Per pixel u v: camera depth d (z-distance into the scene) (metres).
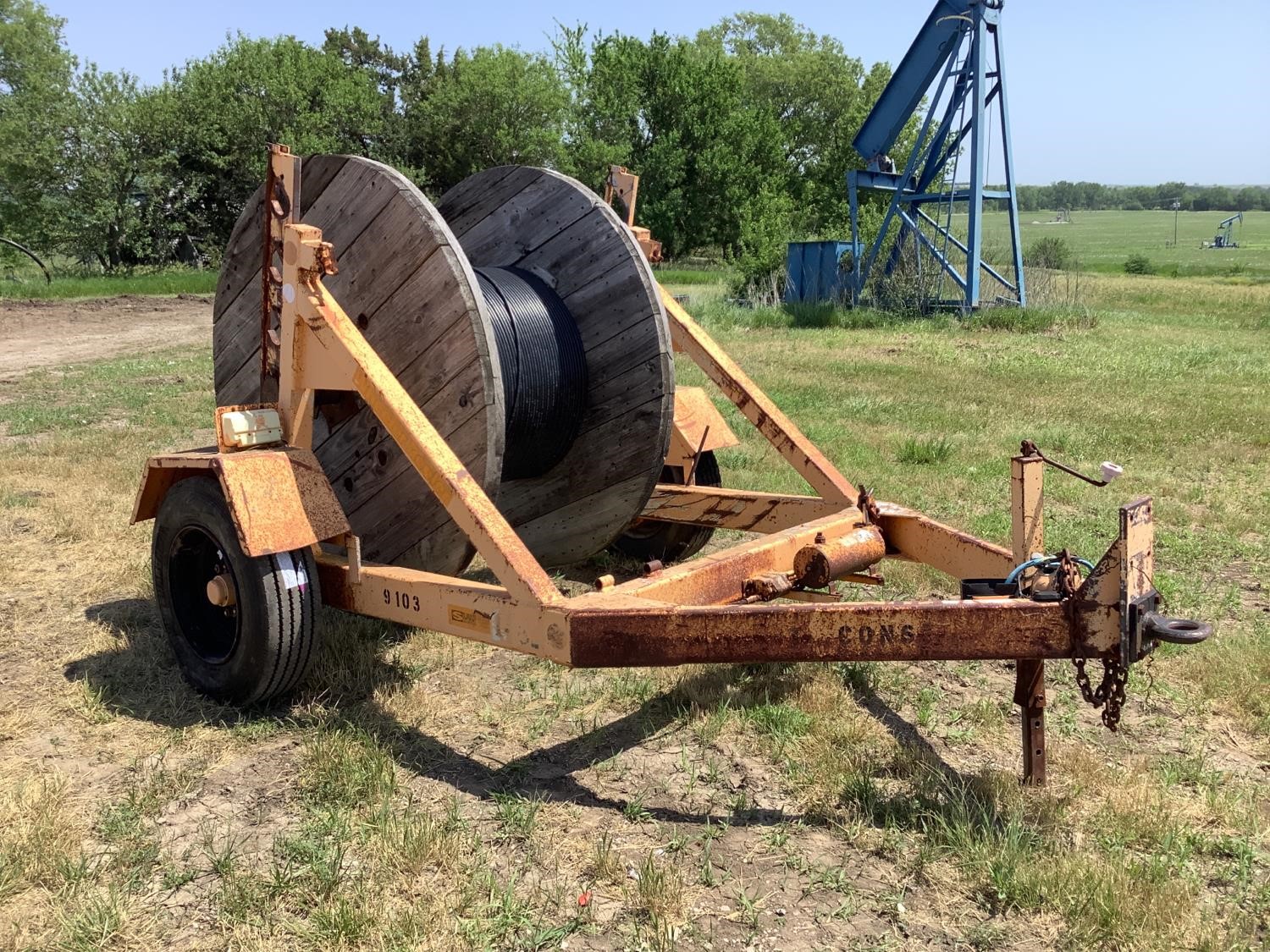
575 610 3.60
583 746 4.22
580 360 5.39
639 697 4.66
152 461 4.61
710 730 4.28
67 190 43.81
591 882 3.26
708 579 4.03
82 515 7.46
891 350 18.09
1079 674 3.29
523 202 5.66
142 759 4.09
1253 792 3.80
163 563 4.66
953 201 23.98
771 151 57.31
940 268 24.31
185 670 4.71
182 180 45.50
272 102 45.22
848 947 2.96
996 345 18.83
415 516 4.75
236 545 4.25
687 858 3.40
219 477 4.14
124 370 15.84
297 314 4.35
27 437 10.42
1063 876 3.17
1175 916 3.03
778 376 14.52
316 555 4.63
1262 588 6.02
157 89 44.94
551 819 3.64
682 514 5.99
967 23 22.16
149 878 3.28
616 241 5.30
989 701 4.59
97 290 34.03
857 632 3.29
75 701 4.59
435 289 4.42
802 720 4.36
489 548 3.86
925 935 3.02
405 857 3.33
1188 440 9.95
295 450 4.39
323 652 4.93
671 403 5.25
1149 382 13.92
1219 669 4.73
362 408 4.84
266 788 3.88
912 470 8.73
